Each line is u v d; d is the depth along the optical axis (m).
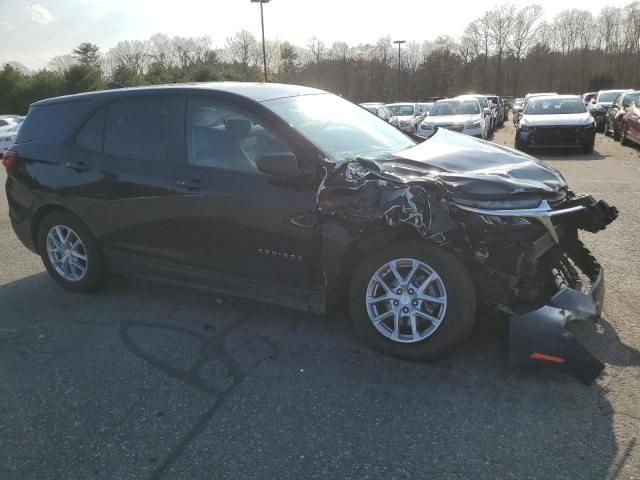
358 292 3.54
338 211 3.38
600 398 3.01
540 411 2.92
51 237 4.84
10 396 3.27
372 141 4.12
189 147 4.04
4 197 10.69
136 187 4.18
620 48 78.19
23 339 3.99
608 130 19.42
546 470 2.49
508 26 79.88
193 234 4.01
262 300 3.90
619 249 5.47
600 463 2.52
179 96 4.16
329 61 74.19
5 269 5.66
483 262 3.18
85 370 3.53
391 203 3.22
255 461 2.64
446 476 2.49
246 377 3.38
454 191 3.17
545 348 3.08
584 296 3.35
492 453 2.62
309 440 2.78
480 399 3.05
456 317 3.26
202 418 2.99
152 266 4.32
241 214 3.74
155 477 2.55
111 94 4.53
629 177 9.97
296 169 3.41
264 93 4.12
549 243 3.26
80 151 4.54
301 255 3.60
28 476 2.59
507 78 82.25
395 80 75.31
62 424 2.98
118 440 2.83
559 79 80.44
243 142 3.83
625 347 3.52
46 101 4.96
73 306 4.58
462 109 17.14
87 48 75.88
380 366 3.44
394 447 2.70
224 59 72.31
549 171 3.67
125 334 4.02
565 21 83.00
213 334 3.97
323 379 3.32
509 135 22.70
